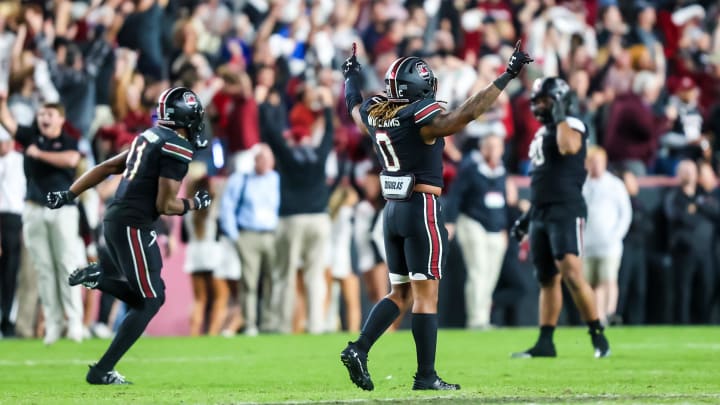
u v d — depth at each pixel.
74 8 60.91
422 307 24.91
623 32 71.25
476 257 56.56
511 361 35.91
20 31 55.19
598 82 66.69
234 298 55.22
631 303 59.78
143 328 27.91
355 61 27.72
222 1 67.06
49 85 54.78
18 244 50.88
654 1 76.56
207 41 64.19
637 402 22.09
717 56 72.94
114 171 28.59
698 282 60.41
